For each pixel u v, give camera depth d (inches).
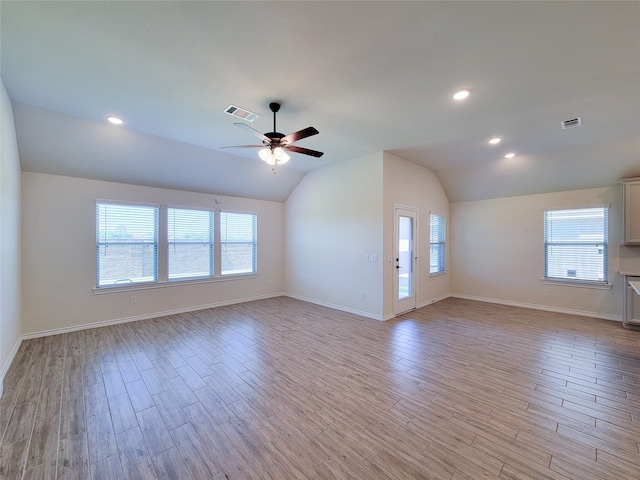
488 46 84.3
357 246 202.8
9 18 73.4
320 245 232.4
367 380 109.5
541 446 74.1
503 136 157.2
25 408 91.4
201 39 82.1
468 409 90.7
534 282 221.0
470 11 71.0
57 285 162.1
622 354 132.6
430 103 119.5
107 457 70.9
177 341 151.0
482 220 248.5
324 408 91.5
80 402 94.9
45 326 158.4
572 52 86.4
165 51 87.6
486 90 109.0
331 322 184.2
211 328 172.9
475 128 146.1
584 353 134.1
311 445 75.0
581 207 199.9
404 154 192.2
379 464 68.5
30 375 113.2
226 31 78.8
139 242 192.4
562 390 101.7
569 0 67.4
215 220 227.5
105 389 103.1
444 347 141.9
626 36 79.1
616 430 80.2
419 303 223.6
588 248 199.0
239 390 102.5
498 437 77.6
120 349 140.1
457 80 102.3
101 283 178.5
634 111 125.5
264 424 83.7
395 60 91.3
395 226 197.9
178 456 71.3
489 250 244.5
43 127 136.5
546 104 119.8
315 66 94.9
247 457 70.9
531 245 222.5
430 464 68.4
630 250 183.6
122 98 117.0
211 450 73.3
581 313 201.0
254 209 250.8
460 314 204.1
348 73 98.5
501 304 235.6
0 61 92.5
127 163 173.0
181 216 211.0
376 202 189.9
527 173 207.5
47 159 152.4
